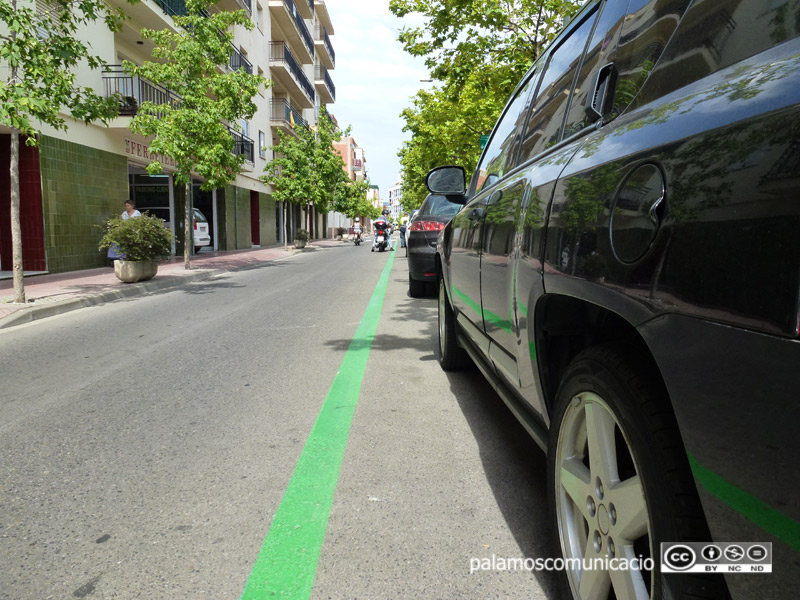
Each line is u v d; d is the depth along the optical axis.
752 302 0.95
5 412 4.07
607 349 1.51
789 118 0.94
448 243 4.40
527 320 2.05
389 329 6.94
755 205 0.96
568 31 2.68
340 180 54.66
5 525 2.48
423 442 3.34
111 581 2.07
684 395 1.11
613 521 1.47
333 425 3.64
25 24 8.34
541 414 2.10
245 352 5.82
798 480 0.86
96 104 9.45
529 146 2.75
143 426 3.70
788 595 0.90
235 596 1.98
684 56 1.45
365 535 2.35
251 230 32.94
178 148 14.51
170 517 2.53
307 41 44.84
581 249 1.59
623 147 1.50
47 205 13.86
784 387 0.88
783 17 1.14
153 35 14.94
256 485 2.82
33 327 7.57
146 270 12.20
